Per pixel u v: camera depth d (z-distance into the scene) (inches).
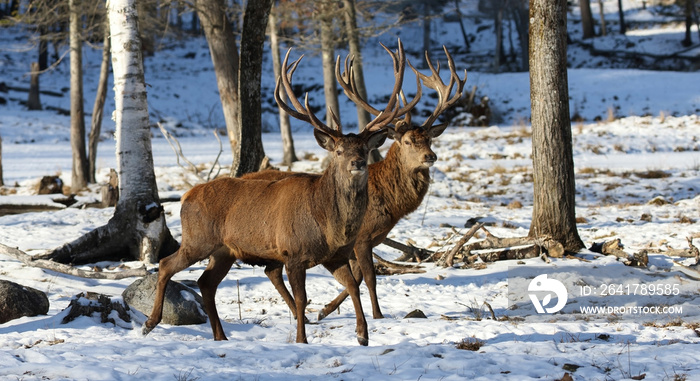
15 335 552.7
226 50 1401.3
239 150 1138.7
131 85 977.5
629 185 1702.8
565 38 985.5
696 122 2556.6
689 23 4466.0
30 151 2518.5
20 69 4249.5
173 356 476.4
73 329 576.4
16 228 1219.2
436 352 485.7
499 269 904.3
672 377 416.8
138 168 971.9
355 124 3331.7
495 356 472.1
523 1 4384.8
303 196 528.7
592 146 2279.8
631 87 3563.0
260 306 736.3
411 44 5054.1
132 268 923.4
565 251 979.3
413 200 708.0
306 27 1943.9
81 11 1850.4
